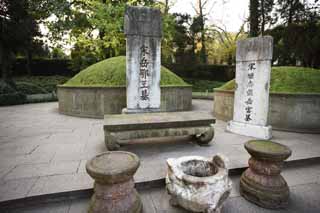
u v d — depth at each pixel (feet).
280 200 7.82
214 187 6.65
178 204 7.45
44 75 60.80
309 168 11.40
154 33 17.57
